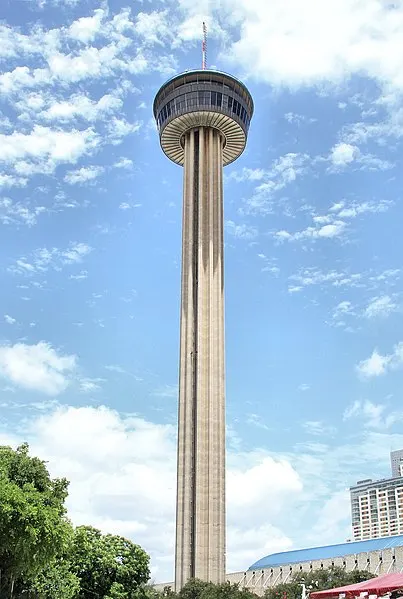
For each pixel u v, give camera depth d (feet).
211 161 480.64
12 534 159.22
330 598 174.29
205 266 451.94
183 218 470.39
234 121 481.05
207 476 401.29
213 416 415.64
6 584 172.86
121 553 234.58
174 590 378.53
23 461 183.32
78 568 224.94
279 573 415.03
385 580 140.15
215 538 386.93
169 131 491.72
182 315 444.55
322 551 473.67
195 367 428.56
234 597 322.14
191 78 483.10
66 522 185.88
